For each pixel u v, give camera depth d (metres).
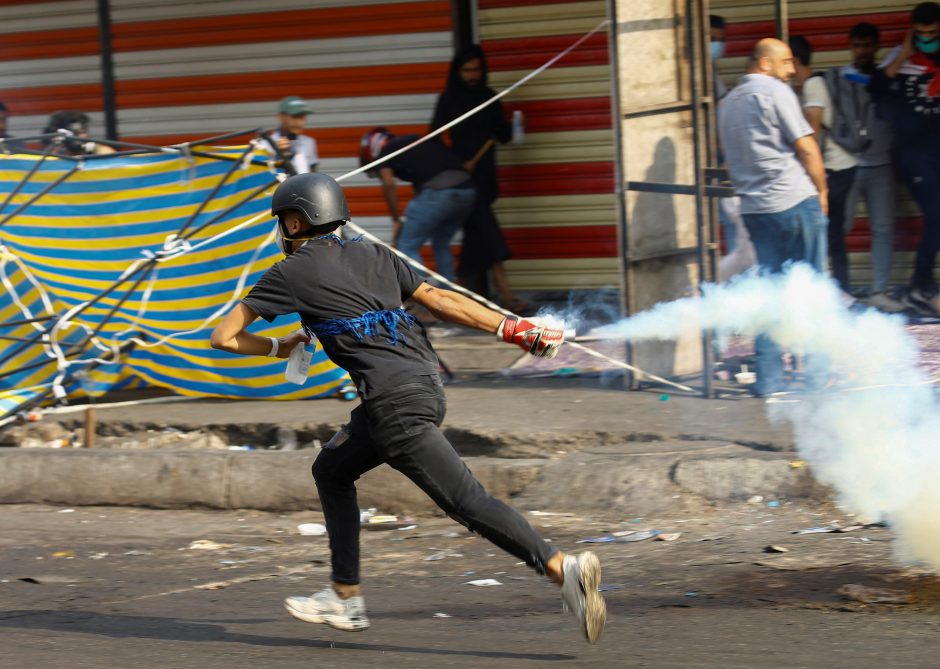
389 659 6.56
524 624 7.23
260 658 6.68
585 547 8.92
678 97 12.42
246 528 10.35
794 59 14.82
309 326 6.52
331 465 6.82
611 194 16.81
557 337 6.46
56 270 13.59
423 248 17.75
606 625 7.04
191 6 18.53
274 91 18.28
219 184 12.26
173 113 18.86
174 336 13.16
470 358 14.58
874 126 14.73
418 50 17.45
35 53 19.56
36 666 6.64
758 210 11.76
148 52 18.89
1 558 9.61
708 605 7.31
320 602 7.00
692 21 12.12
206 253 12.78
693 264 12.66
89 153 13.17
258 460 10.95
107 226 13.02
